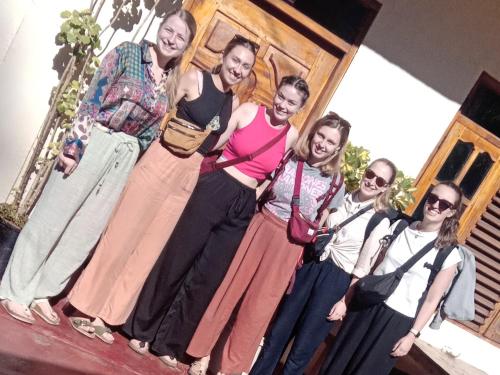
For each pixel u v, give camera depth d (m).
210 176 3.79
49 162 4.19
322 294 4.09
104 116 3.42
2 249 3.77
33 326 3.59
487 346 5.66
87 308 3.77
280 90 3.71
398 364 5.28
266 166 3.82
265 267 3.96
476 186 5.49
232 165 3.79
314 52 4.86
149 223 3.76
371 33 4.84
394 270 4.10
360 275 4.12
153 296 3.94
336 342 4.26
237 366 4.08
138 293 3.90
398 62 4.94
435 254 4.10
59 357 3.50
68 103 4.14
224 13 4.63
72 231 3.57
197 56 4.62
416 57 4.96
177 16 3.35
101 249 3.74
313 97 4.91
